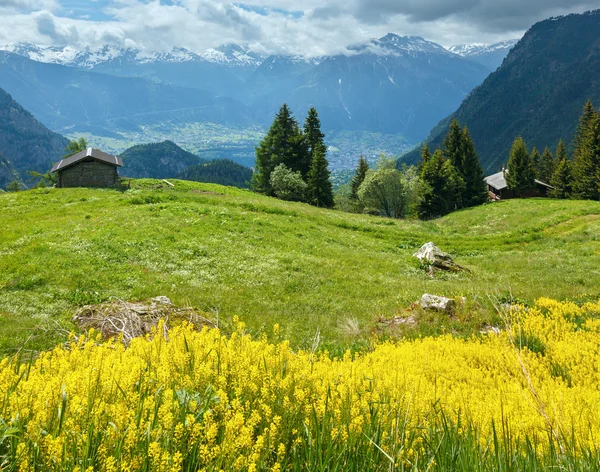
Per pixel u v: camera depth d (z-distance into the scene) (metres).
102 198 38.16
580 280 21.11
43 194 40.88
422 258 26.28
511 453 3.14
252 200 43.16
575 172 80.94
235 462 2.51
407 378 5.68
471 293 15.31
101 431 2.71
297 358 4.97
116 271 17.61
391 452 2.92
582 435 4.36
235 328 10.96
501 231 41.62
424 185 69.12
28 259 17.75
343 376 4.71
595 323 11.34
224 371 3.98
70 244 20.67
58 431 2.69
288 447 3.16
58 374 3.89
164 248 22.16
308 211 42.56
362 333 12.46
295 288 18.50
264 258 22.73
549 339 10.07
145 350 4.93
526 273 23.86
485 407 5.29
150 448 2.37
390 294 18.27
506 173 96.62
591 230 34.44
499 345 9.71
